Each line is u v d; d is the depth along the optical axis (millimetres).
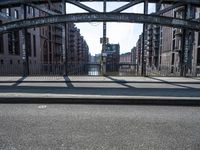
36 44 49250
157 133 4809
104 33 18375
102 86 11891
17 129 4988
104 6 17047
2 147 4004
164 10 17172
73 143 4215
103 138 4484
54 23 17125
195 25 16812
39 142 4246
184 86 12062
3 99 8031
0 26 17516
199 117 6125
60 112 6562
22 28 17688
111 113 6488
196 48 30906
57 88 11016
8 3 17609
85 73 20984
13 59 34875
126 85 12391
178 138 4520
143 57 18594
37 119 5793
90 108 7141
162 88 11188
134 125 5352
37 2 18312
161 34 65062
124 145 4145
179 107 7422
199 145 4168
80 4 16984
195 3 17453
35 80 14625
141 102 7930
